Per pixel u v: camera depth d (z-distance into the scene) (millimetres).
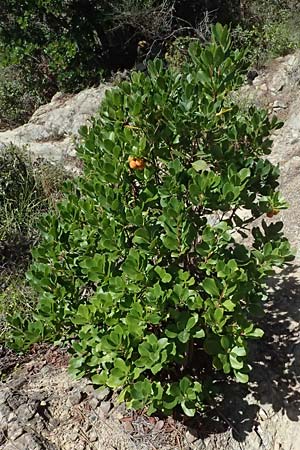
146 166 2383
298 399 2801
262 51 7859
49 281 2537
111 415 2662
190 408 2385
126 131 2316
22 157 4879
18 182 4555
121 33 9125
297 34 7852
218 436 2613
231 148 2371
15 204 4367
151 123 2332
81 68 8773
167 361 2320
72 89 8781
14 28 8570
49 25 8656
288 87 6871
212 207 2270
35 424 2600
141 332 2285
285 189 4820
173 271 2387
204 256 2326
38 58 8984
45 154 6289
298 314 3268
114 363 2281
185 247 2254
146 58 8633
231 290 2225
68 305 2602
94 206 2545
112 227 2283
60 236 2684
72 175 4988
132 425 2619
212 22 9016
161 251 2299
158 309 2250
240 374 2387
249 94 6855
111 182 2369
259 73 7312
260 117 2486
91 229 2561
